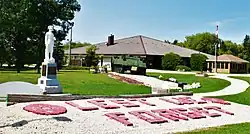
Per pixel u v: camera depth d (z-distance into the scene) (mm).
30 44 43906
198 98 15789
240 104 15820
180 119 11266
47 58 16047
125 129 9430
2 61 44156
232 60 57031
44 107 10750
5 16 41344
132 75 35750
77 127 9094
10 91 12969
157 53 55938
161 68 55438
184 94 16562
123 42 61375
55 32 47562
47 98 12320
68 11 47875
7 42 43000
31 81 22812
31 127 8633
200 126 10500
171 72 45156
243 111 13883
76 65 60406
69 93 16062
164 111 12133
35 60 44406
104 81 26703
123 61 40000
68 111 10680
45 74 15734
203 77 36844
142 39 61969
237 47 100500
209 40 98875
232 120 11953
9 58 43562
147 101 13727
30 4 41875
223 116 12555
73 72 38656
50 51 16156
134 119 10633
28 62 44750
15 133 8062
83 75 32938
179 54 58406
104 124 9711
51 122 9227
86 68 49531
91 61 49000
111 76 32594
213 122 11336
